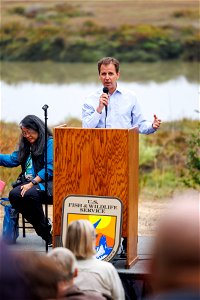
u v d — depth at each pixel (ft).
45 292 14.70
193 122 70.44
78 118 69.82
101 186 24.64
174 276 11.50
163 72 152.66
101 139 24.49
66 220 24.72
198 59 184.75
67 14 190.29
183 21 188.34
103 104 25.76
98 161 24.59
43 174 26.99
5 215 27.73
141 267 24.89
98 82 121.29
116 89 26.37
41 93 95.55
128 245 24.59
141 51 186.91
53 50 185.88
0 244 13.19
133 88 109.50
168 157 59.77
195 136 45.14
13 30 185.98
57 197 24.99
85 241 21.11
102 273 21.18
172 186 50.85
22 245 27.40
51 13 189.78
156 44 186.80
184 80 126.93
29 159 27.73
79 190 24.81
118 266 24.93
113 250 24.31
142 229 35.42
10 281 12.94
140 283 24.44
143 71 156.25
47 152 27.25
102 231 24.45
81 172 24.72
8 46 184.75
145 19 190.29
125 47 187.93
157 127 26.12
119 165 24.47
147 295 24.32
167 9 190.29
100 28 189.98
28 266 14.84
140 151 58.90
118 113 26.27
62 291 15.26
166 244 11.51
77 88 105.91
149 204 43.62
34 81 117.60
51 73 147.84
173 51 186.19
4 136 45.75
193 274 11.46
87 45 187.62
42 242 27.91
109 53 188.24
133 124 26.53
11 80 117.19
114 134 24.36
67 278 16.48
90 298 18.16
